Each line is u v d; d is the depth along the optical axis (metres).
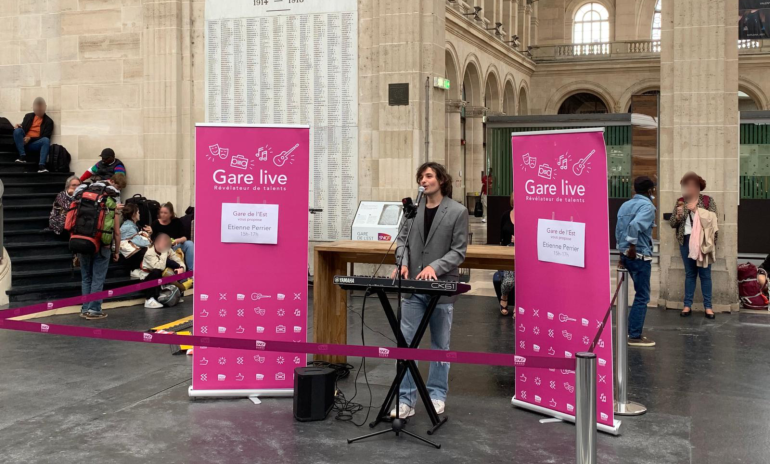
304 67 11.67
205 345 5.04
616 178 15.59
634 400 5.81
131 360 6.97
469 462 4.49
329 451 4.66
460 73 23.39
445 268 5.14
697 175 9.27
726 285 9.59
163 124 12.39
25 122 12.64
